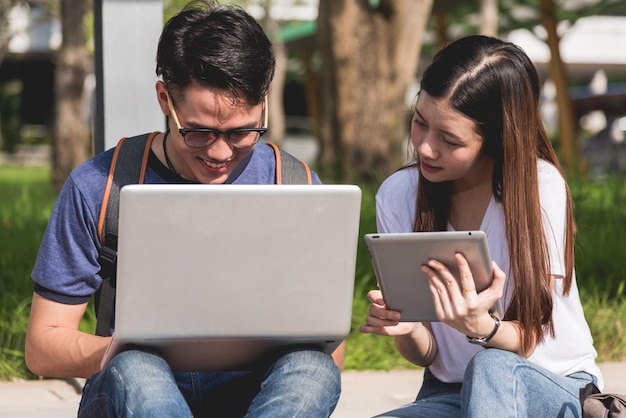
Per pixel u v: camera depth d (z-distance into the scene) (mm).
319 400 2932
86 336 3162
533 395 3115
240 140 3125
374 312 3244
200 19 3051
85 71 17969
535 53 35938
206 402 3434
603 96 29516
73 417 5172
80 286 3248
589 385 3164
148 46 5703
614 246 8742
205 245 2828
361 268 7777
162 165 3316
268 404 2904
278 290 2906
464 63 3178
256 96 3051
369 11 14352
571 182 12742
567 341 3357
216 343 2982
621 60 37031
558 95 19188
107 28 5652
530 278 3225
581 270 8109
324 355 3062
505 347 3186
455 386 3506
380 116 14344
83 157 18094
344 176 14281
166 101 3162
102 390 2932
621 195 11992
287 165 3410
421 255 3012
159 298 2854
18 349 6293
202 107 3029
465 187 3445
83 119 18047
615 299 7520
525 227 3236
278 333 2955
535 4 21172
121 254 2803
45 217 11219
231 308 2898
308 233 2879
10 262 8281
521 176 3230
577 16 19766
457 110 3166
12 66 44688
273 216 2846
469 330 3080
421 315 3197
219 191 2803
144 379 2854
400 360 6535
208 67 2982
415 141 3318
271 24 27406
